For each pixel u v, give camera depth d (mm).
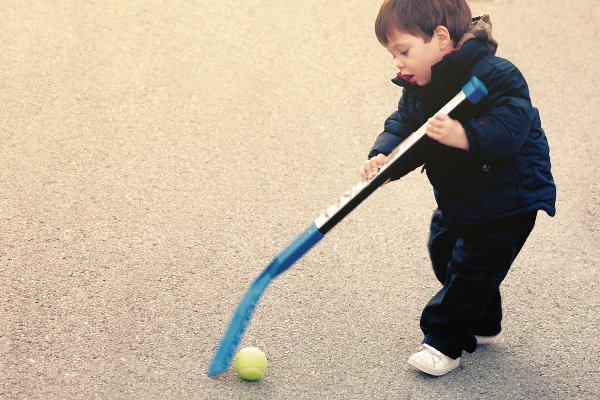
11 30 7762
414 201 5871
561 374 4461
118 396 4148
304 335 4625
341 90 7191
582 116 6996
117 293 4859
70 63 7328
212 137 6473
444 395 4285
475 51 3939
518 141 3916
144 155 6211
